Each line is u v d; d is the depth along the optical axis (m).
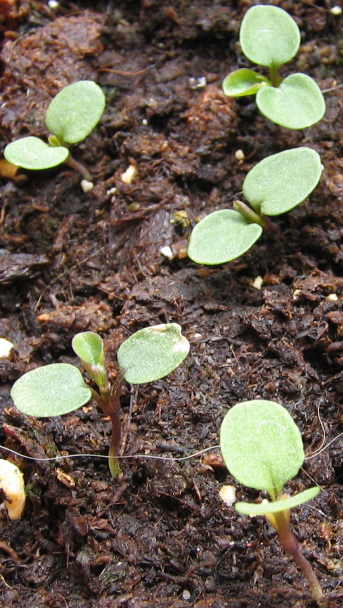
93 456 0.08
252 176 0.09
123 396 0.09
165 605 0.07
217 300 0.09
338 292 0.09
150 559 0.08
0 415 0.09
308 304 0.09
